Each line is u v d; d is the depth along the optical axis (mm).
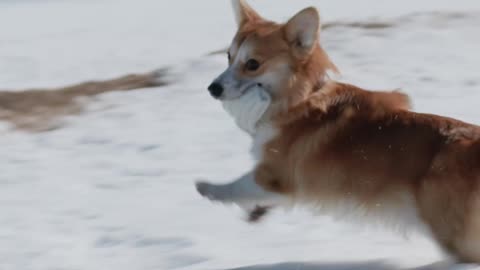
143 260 9188
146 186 12391
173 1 58719
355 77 19594
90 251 9688
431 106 16266
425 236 7625
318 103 8297
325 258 8516
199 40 32938
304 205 8383
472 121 14789
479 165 7180
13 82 24141
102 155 14547
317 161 8125
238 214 10656
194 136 15438
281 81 8414
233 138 15086
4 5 62719
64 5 61031
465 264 7441
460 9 30734
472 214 7211
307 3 45344
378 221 7848
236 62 8594
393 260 8078
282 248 9141
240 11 9211
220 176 12711
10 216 11195
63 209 11422
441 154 7367
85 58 29250
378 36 23375
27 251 9734
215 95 8562
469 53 21438
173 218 10664
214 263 8758
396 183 7609
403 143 7656
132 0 62500
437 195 7301
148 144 15086
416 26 24359
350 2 43531
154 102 18594
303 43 8320
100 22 46188
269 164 8492
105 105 18641
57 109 18406
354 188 7895
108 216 10977
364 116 8047
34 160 14414
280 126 8422
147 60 27984
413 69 20062
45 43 34844
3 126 17000
